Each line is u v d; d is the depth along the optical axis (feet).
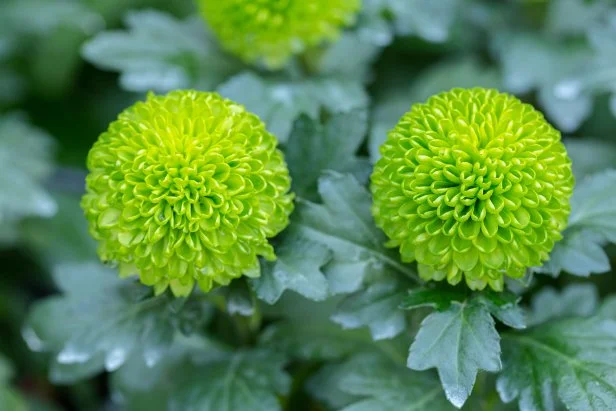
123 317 1.46
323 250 1.40
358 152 1.77
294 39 1.62
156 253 1.35
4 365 1.74
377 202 1.37
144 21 1.73
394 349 1.49
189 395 1.47
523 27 1.85
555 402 1.38
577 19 1.83
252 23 1.61
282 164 1.38
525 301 1.70
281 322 1.52
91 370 1.55
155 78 1.69
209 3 1.62
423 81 1.87
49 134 2.10
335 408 1.51
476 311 1.36
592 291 1.58
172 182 1.35
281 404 1.54
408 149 1.36
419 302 1.37
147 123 1.36
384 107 1.87
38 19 2.00
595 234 1.42
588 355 1.38
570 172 1.36
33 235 1.86
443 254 1.35
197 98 1.39
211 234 1.35
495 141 1.34
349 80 1.69
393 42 2.00
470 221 1.35
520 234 1.34
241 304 1.39
